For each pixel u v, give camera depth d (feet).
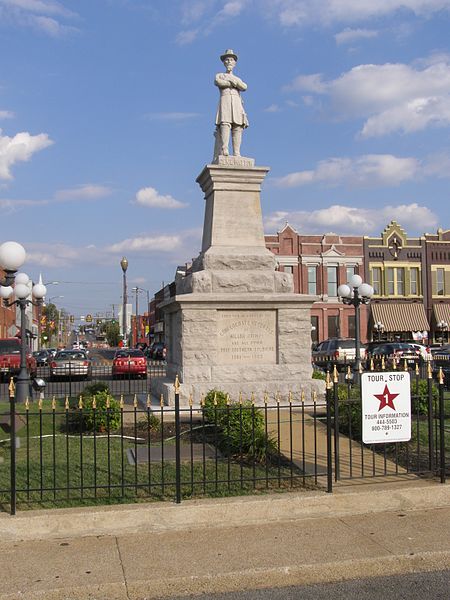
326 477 25.09
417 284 183.73
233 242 46.78
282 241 177.17
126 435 34.96
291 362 44.75
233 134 48.67
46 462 28.02
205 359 43.55
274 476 25.12
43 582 16.37
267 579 17.03
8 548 18.98
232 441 27.86
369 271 180.86
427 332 178.81
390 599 16.14
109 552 18.56
